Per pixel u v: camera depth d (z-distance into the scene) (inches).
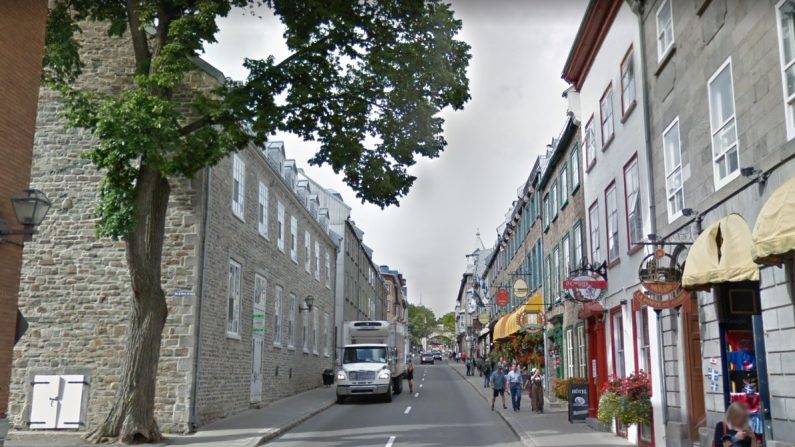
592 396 758.5
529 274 1261.1
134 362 619.5
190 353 717.3
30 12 459.5
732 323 447.5
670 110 529.3
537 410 898.7
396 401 1160.2
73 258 746.2
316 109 658.2
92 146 764.0
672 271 487.5
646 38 584.4
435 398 1222.3
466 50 686.5
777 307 362.6
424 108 659.4
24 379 724.0
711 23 452.4
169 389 710.5
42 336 732.0
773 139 367.9
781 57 358.6
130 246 617.9
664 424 522.6
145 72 602.2
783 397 357.4
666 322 525.7
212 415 772.6
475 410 974.4
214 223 788.0
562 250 968.9
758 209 384.2
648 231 565.3
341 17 616.1
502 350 1306.6
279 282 1115.9
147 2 627.2
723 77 435.8
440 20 656.4
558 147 944.3
